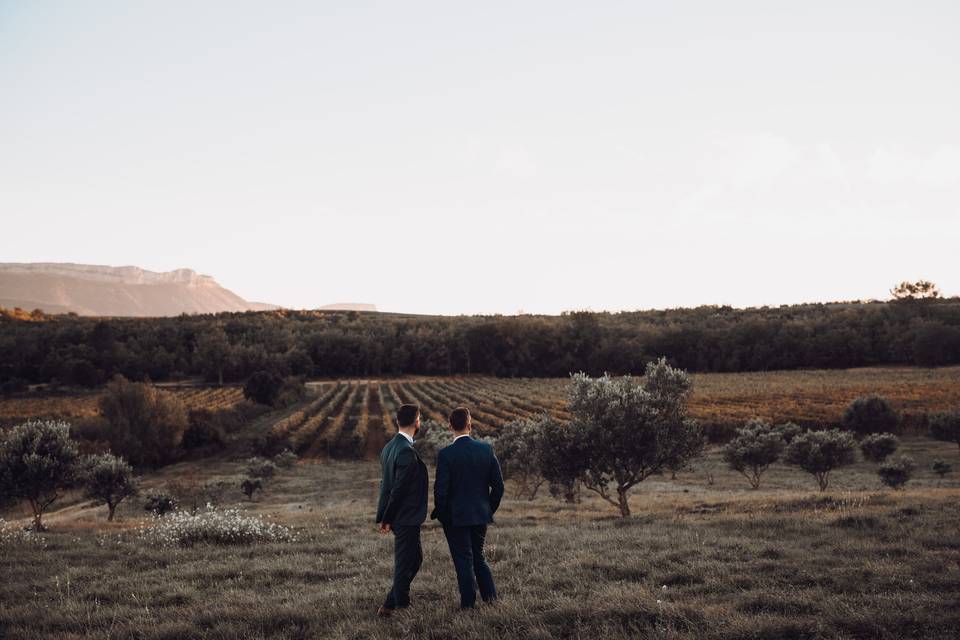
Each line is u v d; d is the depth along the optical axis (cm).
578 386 1844
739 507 1561
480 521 579
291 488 4012
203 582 787
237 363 11262
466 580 575
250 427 7156
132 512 3084
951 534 869
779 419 5322
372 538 1209
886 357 10431
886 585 613
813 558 747
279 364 11231
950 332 9612
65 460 1900
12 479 1778
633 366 11525
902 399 5969
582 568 760
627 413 1731
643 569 734
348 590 692
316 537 1275
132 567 936
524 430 3134
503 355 12688
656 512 1681
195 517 1280
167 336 12750
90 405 8006
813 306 16212
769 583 647
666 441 1727
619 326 13600
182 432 5594
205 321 15650
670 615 532
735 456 3322
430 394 9731
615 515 1750
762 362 10975
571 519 1614
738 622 495
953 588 594
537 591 652
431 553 934
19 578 849
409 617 560
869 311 11588
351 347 13138
